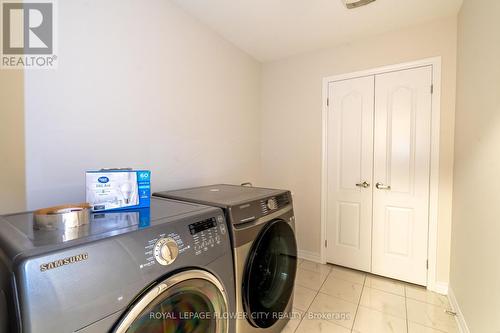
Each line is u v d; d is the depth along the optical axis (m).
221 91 2.36
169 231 0.87
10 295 0.58
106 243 0.70
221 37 2.34
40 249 0.62
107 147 1.45
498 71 1.18
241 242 1.18
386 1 1.82
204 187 1.89
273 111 2.97
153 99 1.71
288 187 2.89
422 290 2.14
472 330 1.46
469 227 1.57
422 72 2.14
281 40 2.43
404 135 2.24
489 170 1.28
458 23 1.95
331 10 1.94
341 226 2.58
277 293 1.54
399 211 2.28
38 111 1.18
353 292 2.11
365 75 2.40
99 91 1.40
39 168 1.19
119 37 1.49
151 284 0.77
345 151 2.53
